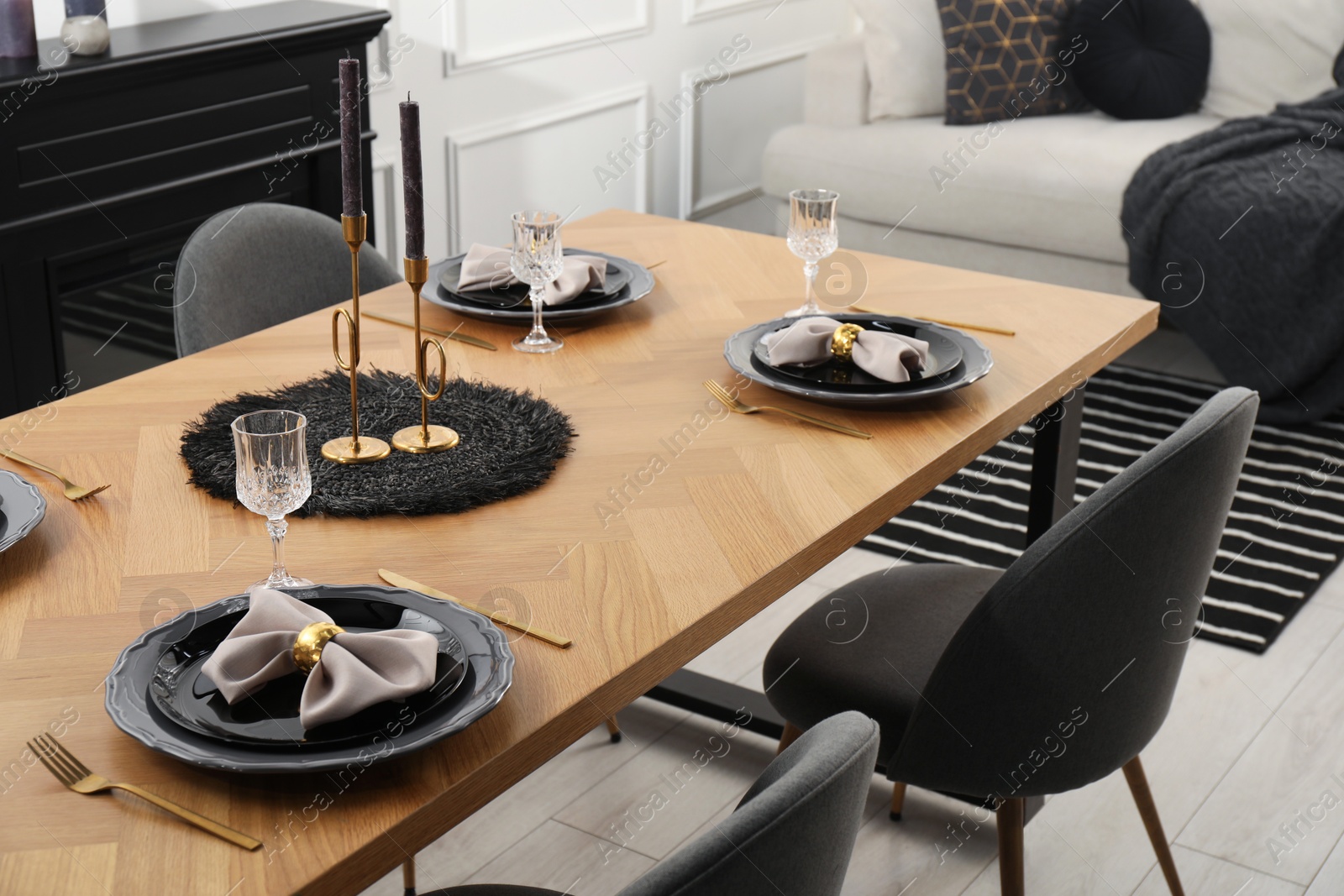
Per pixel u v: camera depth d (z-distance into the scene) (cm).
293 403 161
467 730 102
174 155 273
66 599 120
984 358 170
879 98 430
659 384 171
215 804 93
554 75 416
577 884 187
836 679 160
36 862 87
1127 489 130
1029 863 193
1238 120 386
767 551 130
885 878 188
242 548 129
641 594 122
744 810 79
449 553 129
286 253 206
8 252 249
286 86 295
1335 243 335
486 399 163
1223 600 261
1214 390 366
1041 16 416
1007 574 135
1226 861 193
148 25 286
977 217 402
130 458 148
